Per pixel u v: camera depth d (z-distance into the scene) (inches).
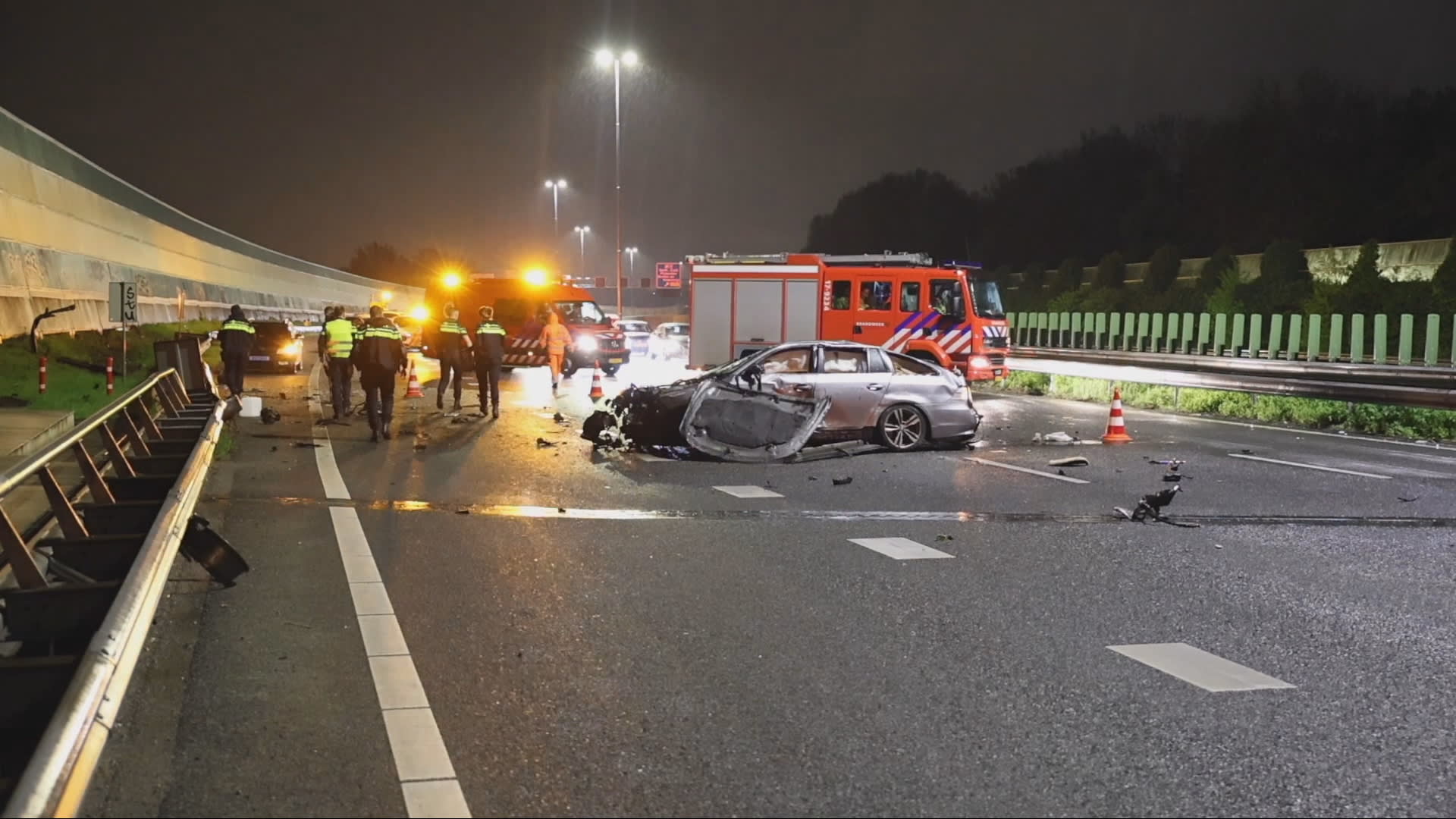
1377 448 616.1
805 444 549.0
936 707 198.1
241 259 2309.3
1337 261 1654.8
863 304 943.0
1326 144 2299.5
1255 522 382.6
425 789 160.6
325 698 196.7
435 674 210.4
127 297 764.0
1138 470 509.4
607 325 1189.1
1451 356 1205.1
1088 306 2172.7
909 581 290.2
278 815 151.3
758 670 216.2
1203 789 165.9
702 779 165.9
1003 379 1080.8
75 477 417.1
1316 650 236.4
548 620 248.5
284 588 271.0
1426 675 220.5
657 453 543.2
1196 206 2632.9
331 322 682.8
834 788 163.8
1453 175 1950.1
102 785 159.6
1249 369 1273.4
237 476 445.1
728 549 326.3
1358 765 175.6
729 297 965.8
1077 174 3169.3
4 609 208.8
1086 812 157.4
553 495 415.8
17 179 1033.5
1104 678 215.3
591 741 179.6
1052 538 350.6
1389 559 325.4
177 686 200.8
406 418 701.9
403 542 326.0
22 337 946.1
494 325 706.8
